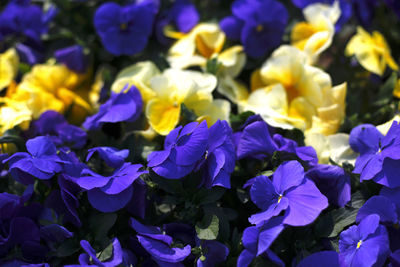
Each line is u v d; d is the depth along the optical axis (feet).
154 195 2.06
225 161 2.00
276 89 2.21
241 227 2.10
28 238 2.00
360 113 2.32
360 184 2.06
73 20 2.53
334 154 2.12
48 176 1.99
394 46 2.56
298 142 2.13
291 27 2.49
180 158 1.98
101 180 1.98
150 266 2.02
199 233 1.96
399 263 1.94
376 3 2.48
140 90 2.17
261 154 2.07
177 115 2.13
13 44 2.50
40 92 2.30
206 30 2.36
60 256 1.98
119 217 2.05
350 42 2.33
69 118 2.34
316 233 2.00
